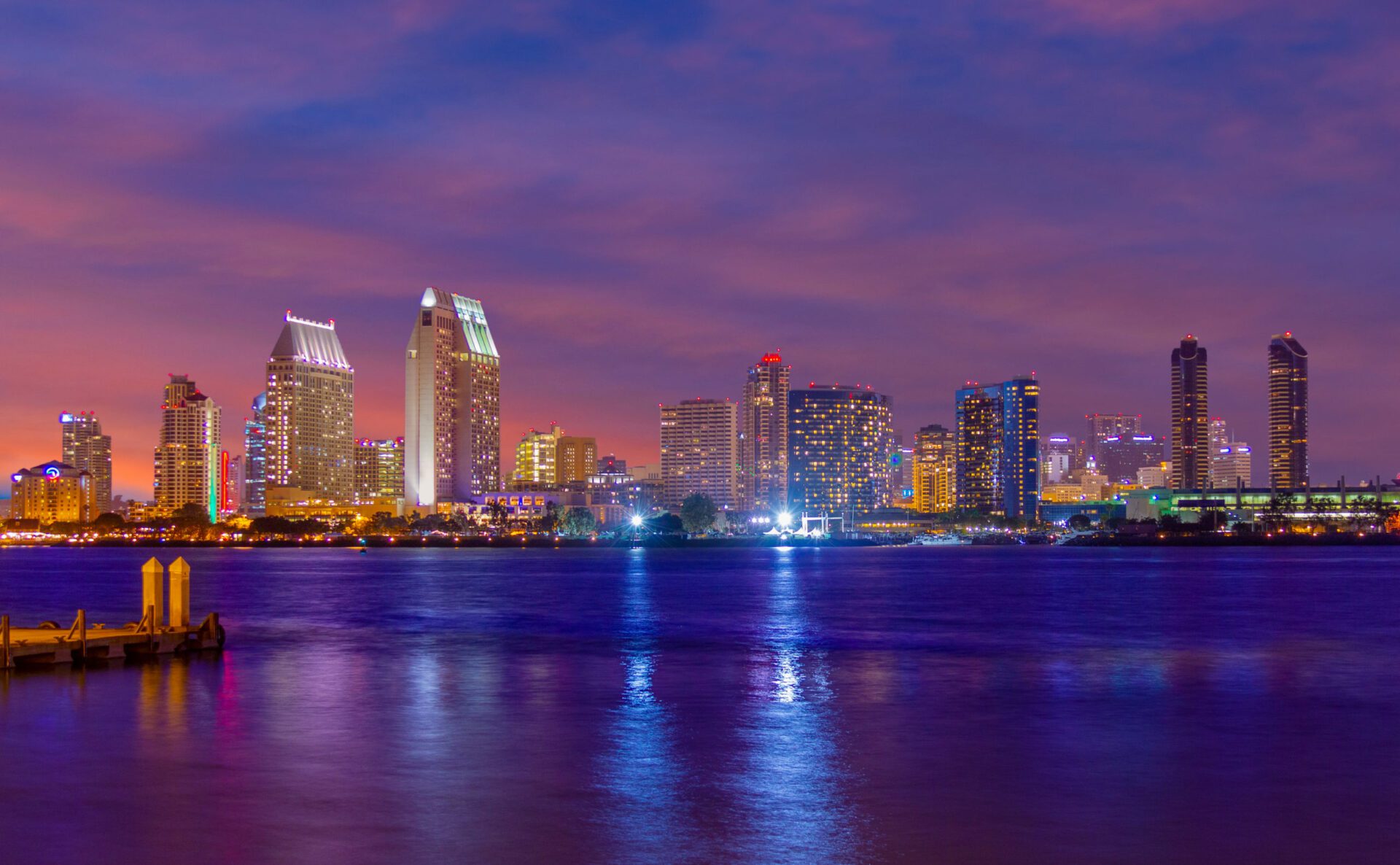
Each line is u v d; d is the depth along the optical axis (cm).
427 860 2861
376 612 11656
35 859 2866
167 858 2870
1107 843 3016
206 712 4941
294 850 2933
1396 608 12038
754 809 3338
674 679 6162
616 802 3409
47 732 4484
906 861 2862
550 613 11588
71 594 16975
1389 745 4303
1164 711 5075
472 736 4431
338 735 4438
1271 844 3012
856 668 6694
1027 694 5594
